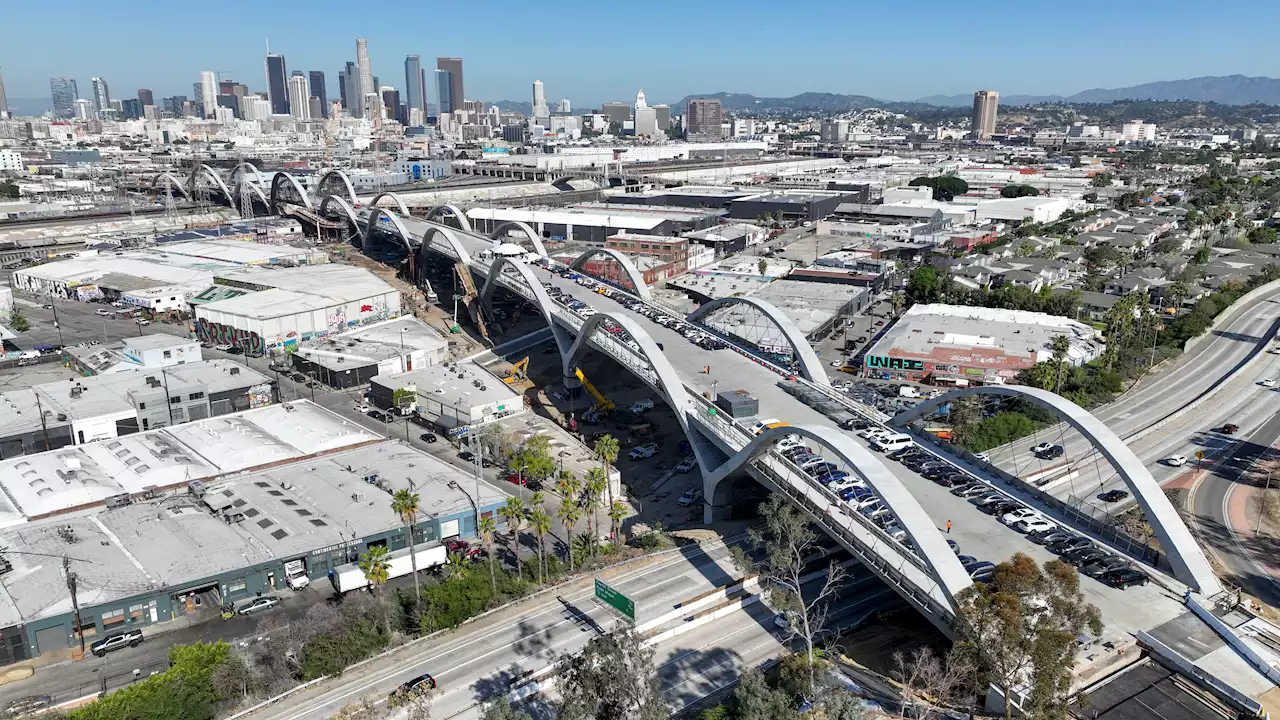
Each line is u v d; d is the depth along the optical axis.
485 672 78.50
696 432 115.19
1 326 196.38
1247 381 162.12
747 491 113.75
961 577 70.19
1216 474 121.62
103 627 87.75
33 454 124.25
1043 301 199.62
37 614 84.50
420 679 76.00
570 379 162.50
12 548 97.31
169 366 167.00
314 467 122.75
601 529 112.88
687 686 75.94
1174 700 62.22
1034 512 87.00
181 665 75.94
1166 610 72.25
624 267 193.00
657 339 155.38
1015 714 62.41
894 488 75.50
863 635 82.75
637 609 88.06
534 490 123.50
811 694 68.31
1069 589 62.25
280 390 164.62
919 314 192.88
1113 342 161.12
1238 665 64.94
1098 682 64.19
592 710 64.19
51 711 72.75
